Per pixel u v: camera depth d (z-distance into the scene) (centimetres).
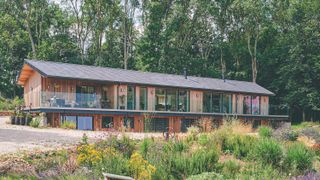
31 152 1435
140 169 1127
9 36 5741
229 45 6009
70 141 1866
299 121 5522
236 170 1346
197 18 5959
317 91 5172
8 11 5878
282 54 5622
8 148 1589
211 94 4028
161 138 1886
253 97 4362
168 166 1230
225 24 5969
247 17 5762
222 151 1734
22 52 5828
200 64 5644
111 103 3438
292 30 5612
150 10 5691
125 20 6006
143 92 3597
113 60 6034
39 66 3173
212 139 1791
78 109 3105
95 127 3222
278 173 1393
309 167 1489
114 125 3316
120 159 1178
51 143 1770
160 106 3681
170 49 5519
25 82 3606
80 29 6106
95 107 3272
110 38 6119
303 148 1614
